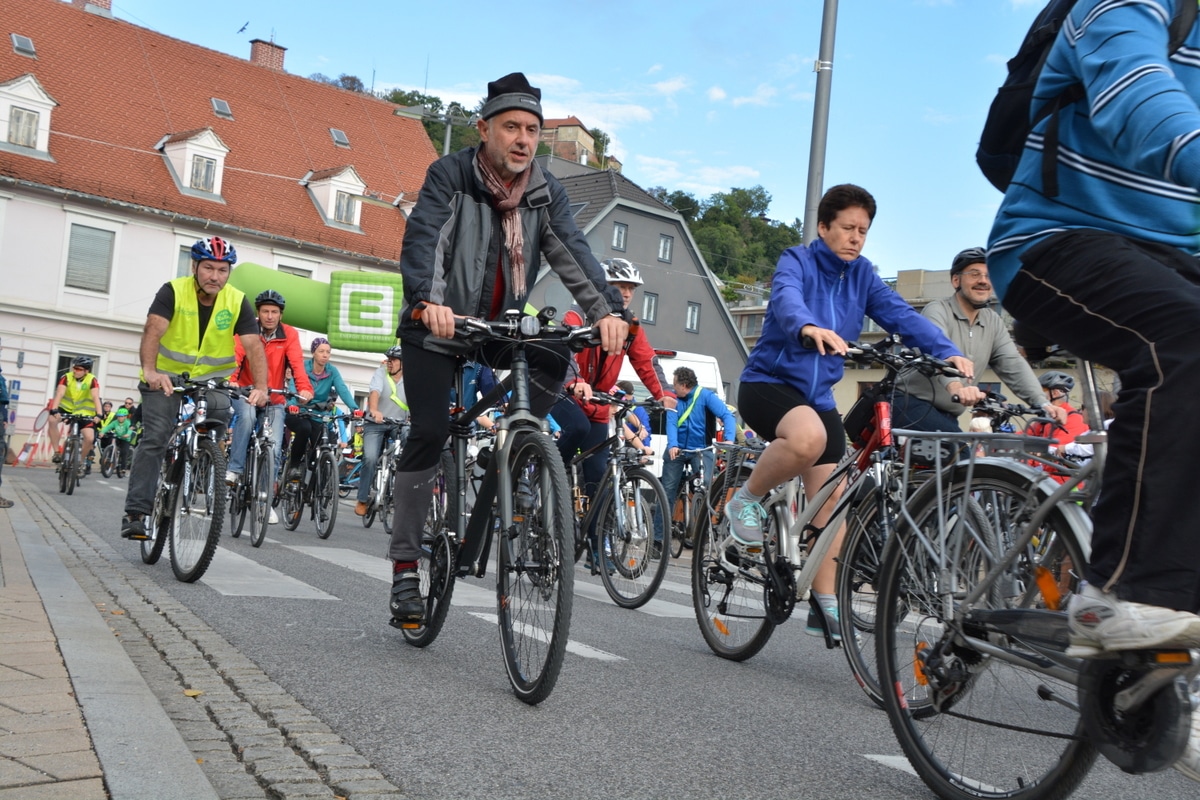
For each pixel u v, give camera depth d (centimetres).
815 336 410
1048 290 253
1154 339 227
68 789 252
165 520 687
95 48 4172
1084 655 230
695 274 5266
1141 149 223
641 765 315
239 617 529
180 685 383
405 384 453
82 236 3741
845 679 482
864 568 406
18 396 3600
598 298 438
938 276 4225
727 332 5356
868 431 429
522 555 394
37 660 382
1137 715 229
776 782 307
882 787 308
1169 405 218
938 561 291
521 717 364
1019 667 262
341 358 4266
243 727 330
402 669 429
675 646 546
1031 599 265
